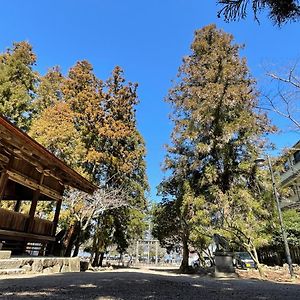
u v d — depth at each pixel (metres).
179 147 17.86
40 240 11.72
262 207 14.95
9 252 8.26
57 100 22.50
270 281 9.95
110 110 20.64
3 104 20.17
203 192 16.05
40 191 11.58
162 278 8.57
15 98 20.31
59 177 12.41
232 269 12.80
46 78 23.38
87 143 19.11
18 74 22.03
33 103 21.83
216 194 14.94
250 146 15.78
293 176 21.25
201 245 17.86
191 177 16.94
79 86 20.56
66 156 17.47
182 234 20.33
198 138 16.72
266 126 15.91
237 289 6.32
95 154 18.44
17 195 14.24
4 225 9.23
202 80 17.83
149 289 5.50
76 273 9.14
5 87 20.50
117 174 20.58
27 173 10.59
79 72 20.61
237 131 15.88
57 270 10.09
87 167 19.67
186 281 8.08
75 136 18.09
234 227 13.91
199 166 16.39
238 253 20.48
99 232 20.53
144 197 23.08
